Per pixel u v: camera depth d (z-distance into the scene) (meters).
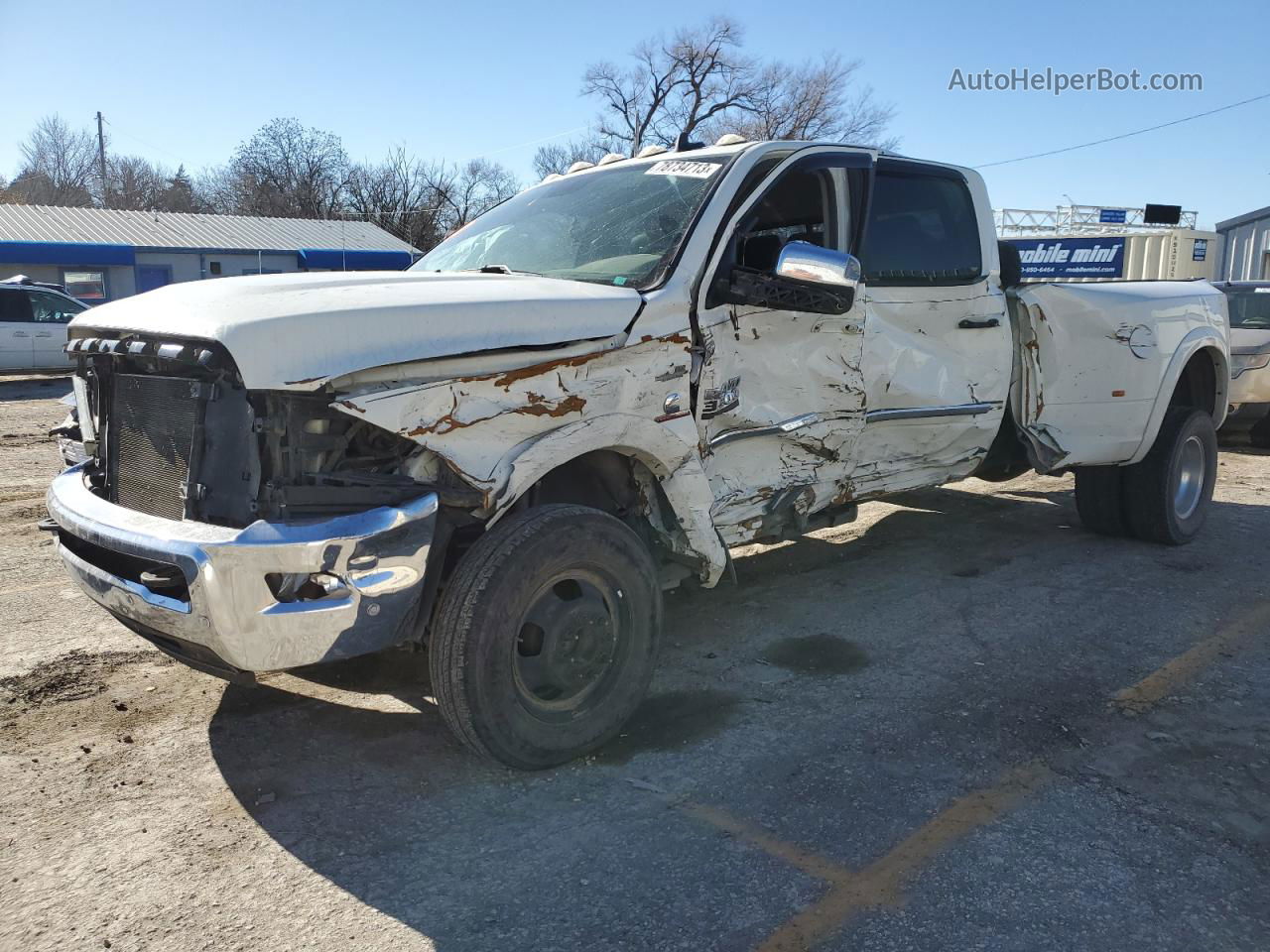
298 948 2.49
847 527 6.95
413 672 4.23
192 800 3.20
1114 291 5.80
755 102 51.31
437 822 3.07
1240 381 10.27
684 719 3.81
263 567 2.75
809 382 4.19
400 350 2.92
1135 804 3.17
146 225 35.09
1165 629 4.80
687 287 3.70
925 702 3.96
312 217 53.91
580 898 2.68
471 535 3.41
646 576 3.50
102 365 3.45
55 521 3.50
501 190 52.66
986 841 2.95
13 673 4.16
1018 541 6.52
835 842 2.95
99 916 2.61
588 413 3.35
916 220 4.78
